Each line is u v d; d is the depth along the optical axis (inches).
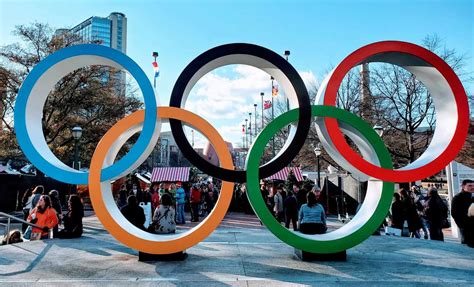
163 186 595.5
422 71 290.8
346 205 715.4
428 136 815.1
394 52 274.8
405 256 280.2
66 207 796.6
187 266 247.3
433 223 365.4
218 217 261.6
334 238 263.9
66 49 271.1
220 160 265.7
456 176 506.9
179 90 268.8
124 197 580.4
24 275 222.2
